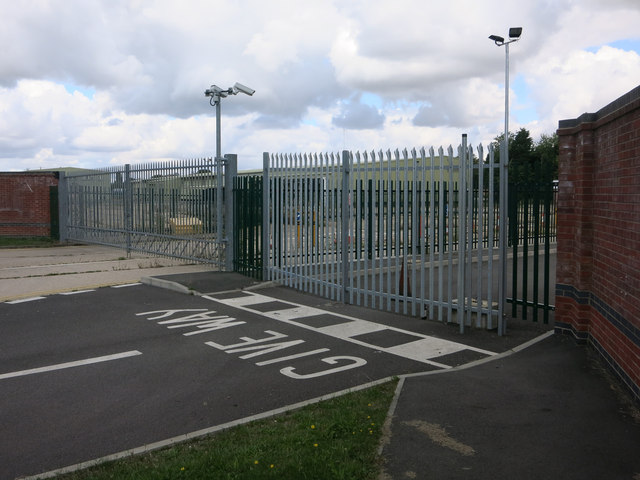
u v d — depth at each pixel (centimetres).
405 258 902
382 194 924
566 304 766
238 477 377
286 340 772
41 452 435
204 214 1372
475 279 1255
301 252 1098
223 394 564
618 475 382
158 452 429
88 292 1112
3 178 2298
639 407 502
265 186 1178
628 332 544
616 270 588
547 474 383
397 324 855
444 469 390
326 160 1022
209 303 1012
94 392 570
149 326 849
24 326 846
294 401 545
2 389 579
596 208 680
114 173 1739
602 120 640
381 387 569
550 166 827
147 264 1482
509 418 480
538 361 654
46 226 2303
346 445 424
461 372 613
